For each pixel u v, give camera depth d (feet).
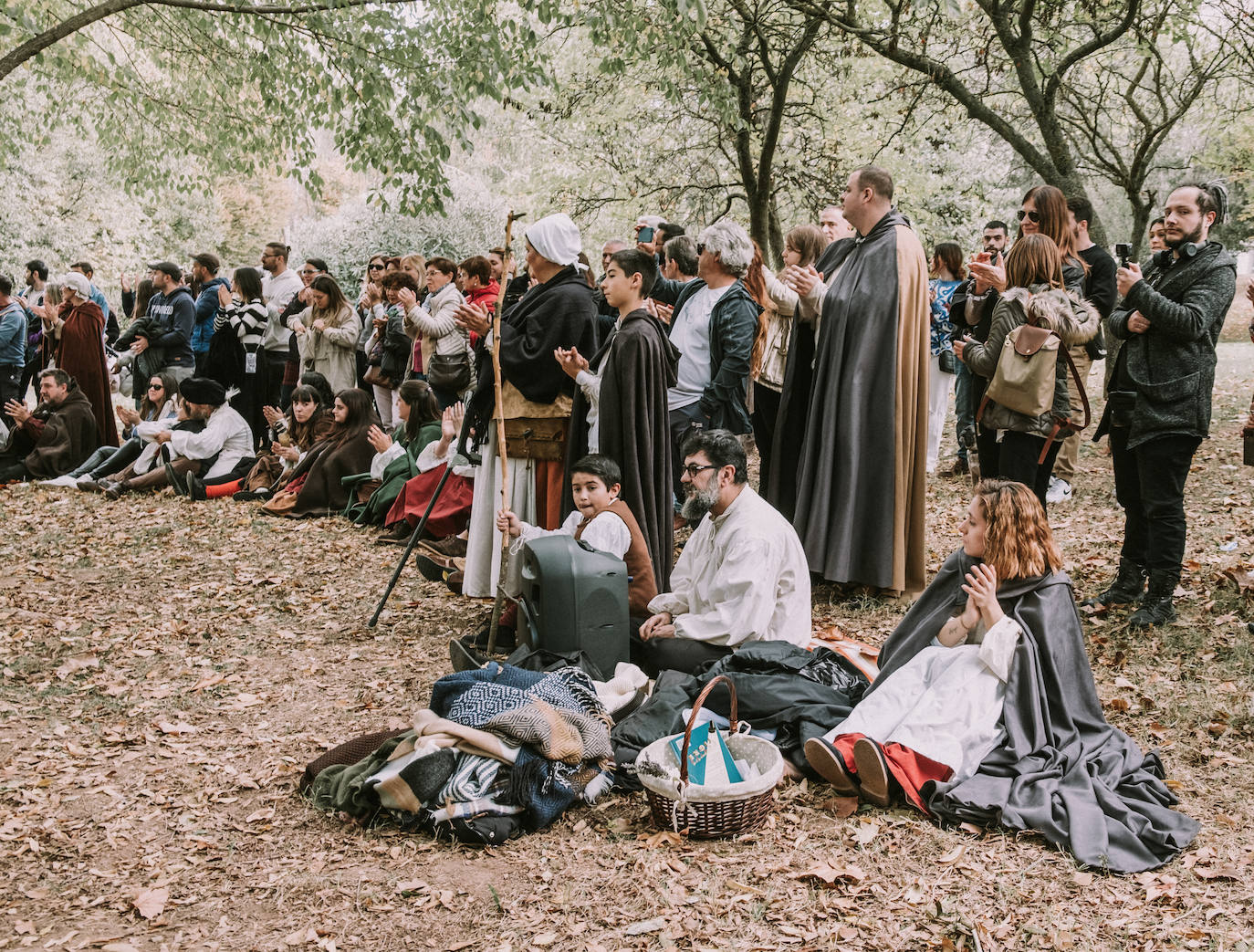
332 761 13.25
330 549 24.62
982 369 17.62
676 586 15.66
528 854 11.68
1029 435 17.30
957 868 10.98
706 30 34.94
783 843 11.61
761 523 14.96
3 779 13.75
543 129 48.83
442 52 30.50
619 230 54.13
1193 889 10.52
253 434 34.32
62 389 32.91
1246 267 70.95
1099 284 21.56
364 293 33.91
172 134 35.14
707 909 10.48
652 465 17.06
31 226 73.56
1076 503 24.11
